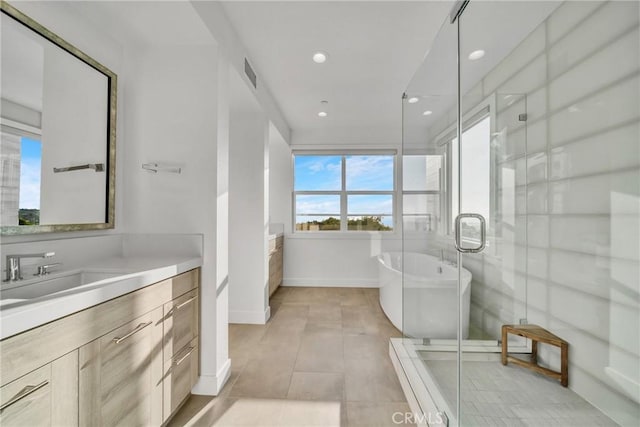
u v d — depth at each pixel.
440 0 1.75
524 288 1.80
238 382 1.86
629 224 1.32
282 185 4.53
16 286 1.09
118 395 1.09
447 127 1.97
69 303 0.88
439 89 2.00
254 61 2.47
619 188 1.36
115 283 1.07
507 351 1.77
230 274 3.01
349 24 1.98
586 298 1.48
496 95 1.84
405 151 2.72
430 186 2.26
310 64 2.53
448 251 2.00
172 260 1.60
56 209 1.34
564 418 1.36
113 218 1.69
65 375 0.88
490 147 1.89
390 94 3.17
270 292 3.62
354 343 2.46
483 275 1.86
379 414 1.57
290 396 1.71
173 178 1.79
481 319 1.83
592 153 1.47
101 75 1.60
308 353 2.28
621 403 1.33
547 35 1.69
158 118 1.80
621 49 1.35
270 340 2.53
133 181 1.80
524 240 1.83
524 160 1.86
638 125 1.29
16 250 1.17
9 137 1.14
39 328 0.80
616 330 1.36
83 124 1.49
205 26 1.61
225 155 1.89
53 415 0.84
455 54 1.77
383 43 2.21
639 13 1.29
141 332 1.22
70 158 1.42
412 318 2.22
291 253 4.52
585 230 1.50
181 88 1.79
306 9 1.83
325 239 4.49
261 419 1.52
